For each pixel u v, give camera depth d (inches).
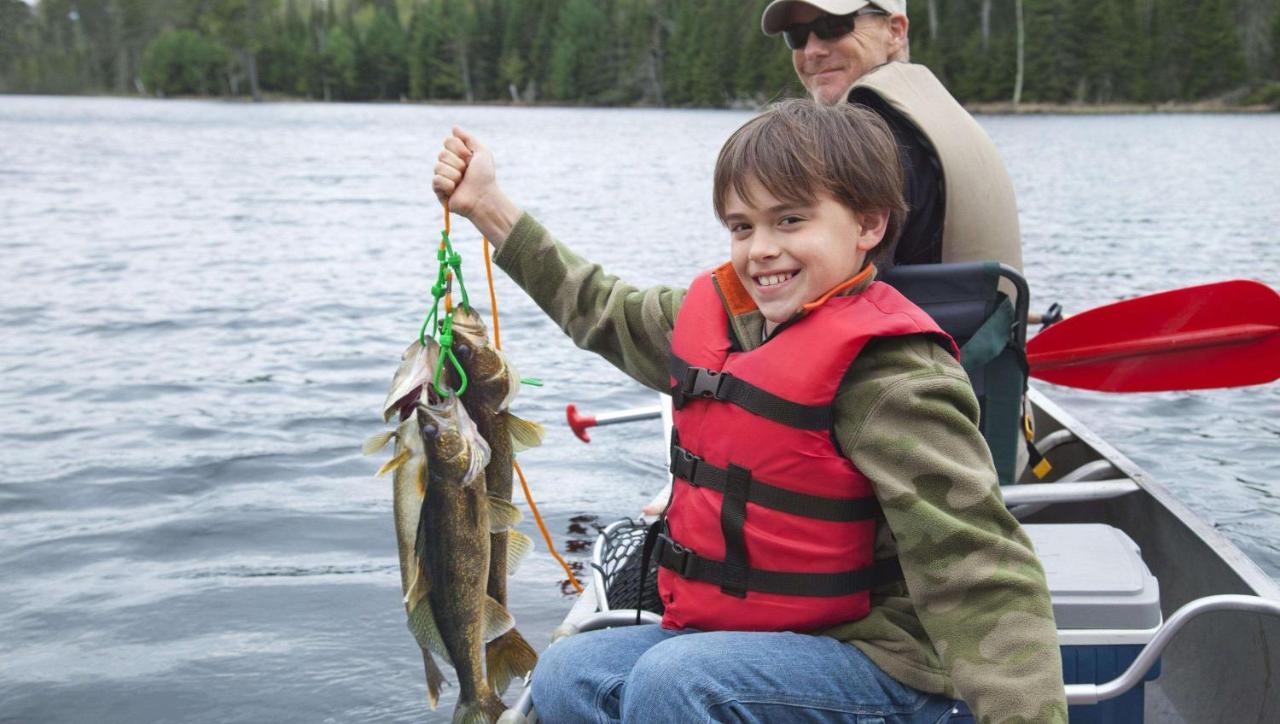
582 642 69.6
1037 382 258.5
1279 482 190.9
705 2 2564.0
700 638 62.6
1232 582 97.3
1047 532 91.6
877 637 63.4
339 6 3853.3
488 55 3021.7
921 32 2145.7
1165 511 111.7
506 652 80.4
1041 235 521.3
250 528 166.9
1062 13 2065.7
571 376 264.2
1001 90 2100.1
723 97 2534.5
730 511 65.0
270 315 338.0
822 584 63.7
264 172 910.4
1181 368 142.1
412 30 3169.3
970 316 97.9
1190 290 139.1
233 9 3294.8
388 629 134.1
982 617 57.8
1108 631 80.9
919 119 102.4
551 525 167.9
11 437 211.2
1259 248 475.2
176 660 126.5
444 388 72.8
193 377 259.8
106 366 270.8
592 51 2746.1
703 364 67.9
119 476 189.3
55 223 566.6
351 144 1299.2
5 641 131.3
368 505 176.9
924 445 60.3
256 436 212.8
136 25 3663.9
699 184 807.7
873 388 61.7
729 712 59.6
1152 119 1798.7
